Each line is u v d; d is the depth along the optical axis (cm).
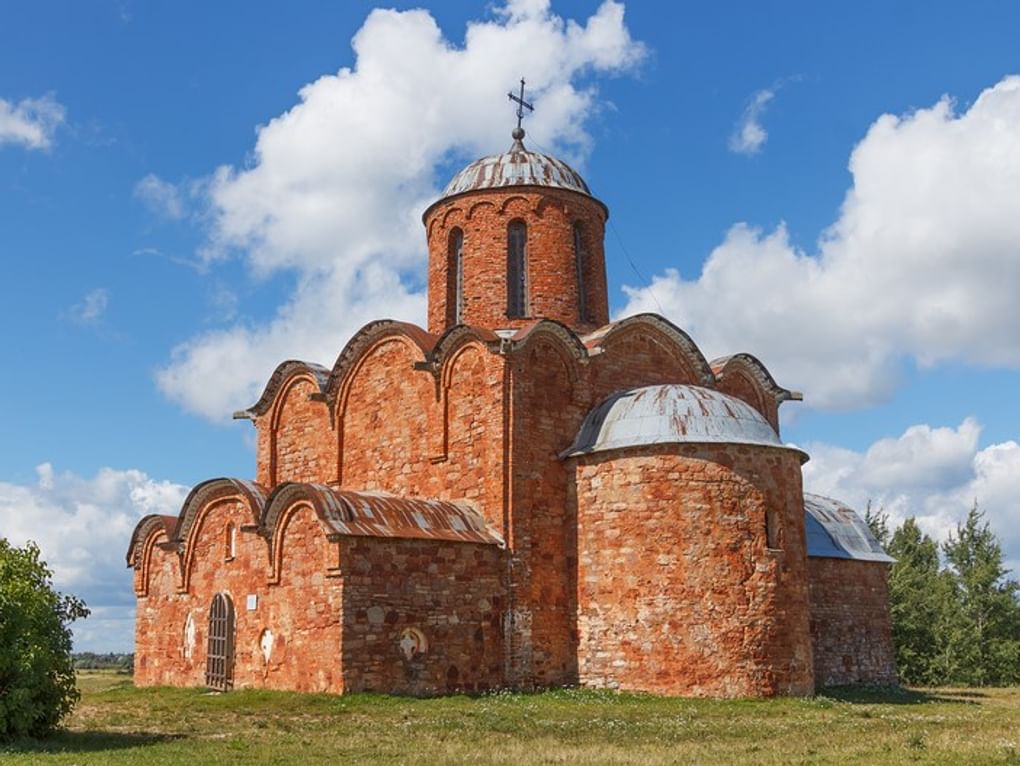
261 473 3916
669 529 2872
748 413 3050
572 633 3011
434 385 3262
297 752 1830
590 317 3706
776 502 2958
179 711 2492
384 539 2758
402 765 1680
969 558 6172
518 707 2547
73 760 1706
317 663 2730
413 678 2736
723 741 2023
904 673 5450
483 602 2903
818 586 3872
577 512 3058
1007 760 1722
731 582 2834
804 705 2694
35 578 2041
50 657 1980
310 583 2800
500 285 3591
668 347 3528
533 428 3086
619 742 2005
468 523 2980
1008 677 5775
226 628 3150
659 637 2828
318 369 3825
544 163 3759
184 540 3472
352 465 3584
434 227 3816
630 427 3020
